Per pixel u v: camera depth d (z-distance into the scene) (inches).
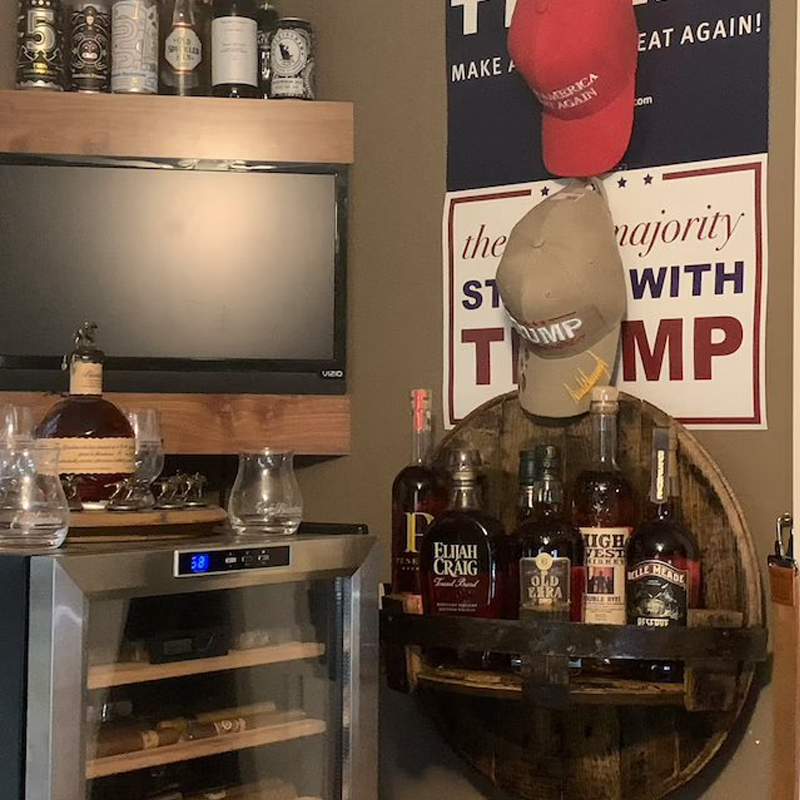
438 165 77.7
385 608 67.8
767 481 63.9
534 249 65.4
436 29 77.9
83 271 76.1
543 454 65.4
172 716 56.6
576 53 64.9
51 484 53.6
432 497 71.1
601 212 67.1
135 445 62.6
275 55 79.5
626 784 66.1
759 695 63.5
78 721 49.3
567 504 68.2
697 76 66.6
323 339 78.3
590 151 67.7
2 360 75.1
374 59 80.9
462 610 65.7
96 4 77.9
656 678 62.8
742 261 64.9
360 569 61.8
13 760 49.0
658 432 62.2
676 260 67.3
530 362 69.1
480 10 75.8
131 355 76.5
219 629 57.6
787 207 63.4
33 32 76.4
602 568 63.6
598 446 65.0
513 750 70.1
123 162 76.5
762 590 63.4
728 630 60.0
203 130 77.5
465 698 71.8
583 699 60.8
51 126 76.0
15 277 75.5
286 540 58.8
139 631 53.8
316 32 83.6
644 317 68.4
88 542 56.6
